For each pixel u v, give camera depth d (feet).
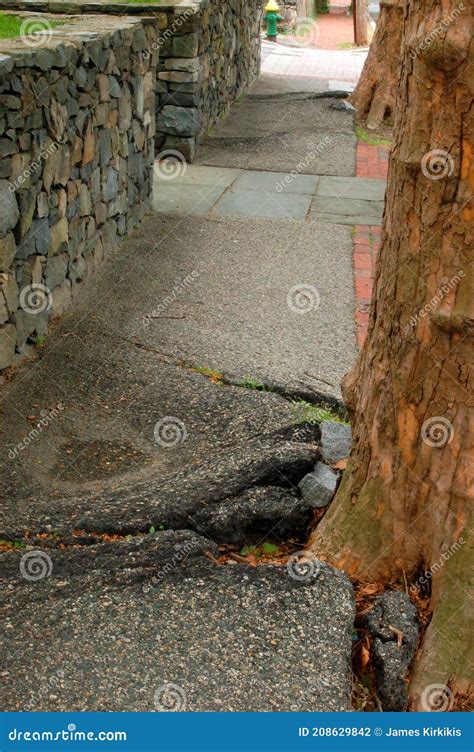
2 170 15.30
